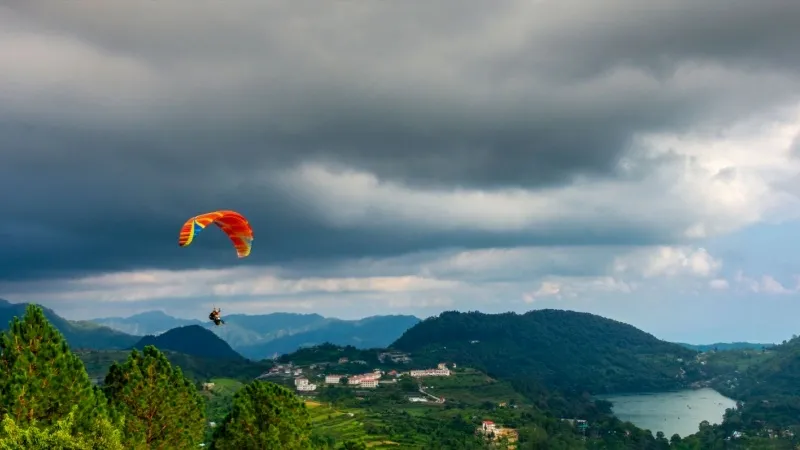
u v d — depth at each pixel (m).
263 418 90.56
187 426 83.31
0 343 63.34
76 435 59.28
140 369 79.38
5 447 52.38
